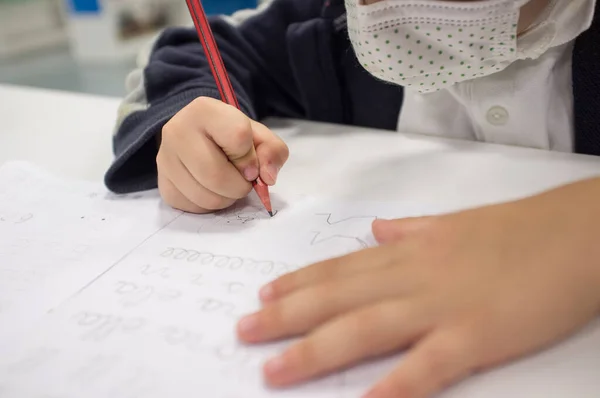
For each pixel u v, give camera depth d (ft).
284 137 1.84
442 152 1.58
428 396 0.80
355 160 1.58
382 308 0.89
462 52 1.42
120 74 6.00
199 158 1.30
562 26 1.47
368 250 1.03
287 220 1.27
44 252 1.23
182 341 0.92
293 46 2.06
